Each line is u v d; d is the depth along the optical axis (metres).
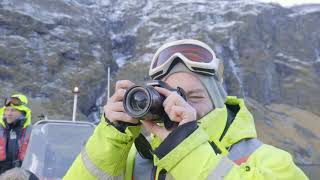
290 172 1.73
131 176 1.98
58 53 71.25
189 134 1.63
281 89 87.31
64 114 60.84
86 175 1.84
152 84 1.76
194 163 1.61
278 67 90.75
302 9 108.62
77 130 5.59
